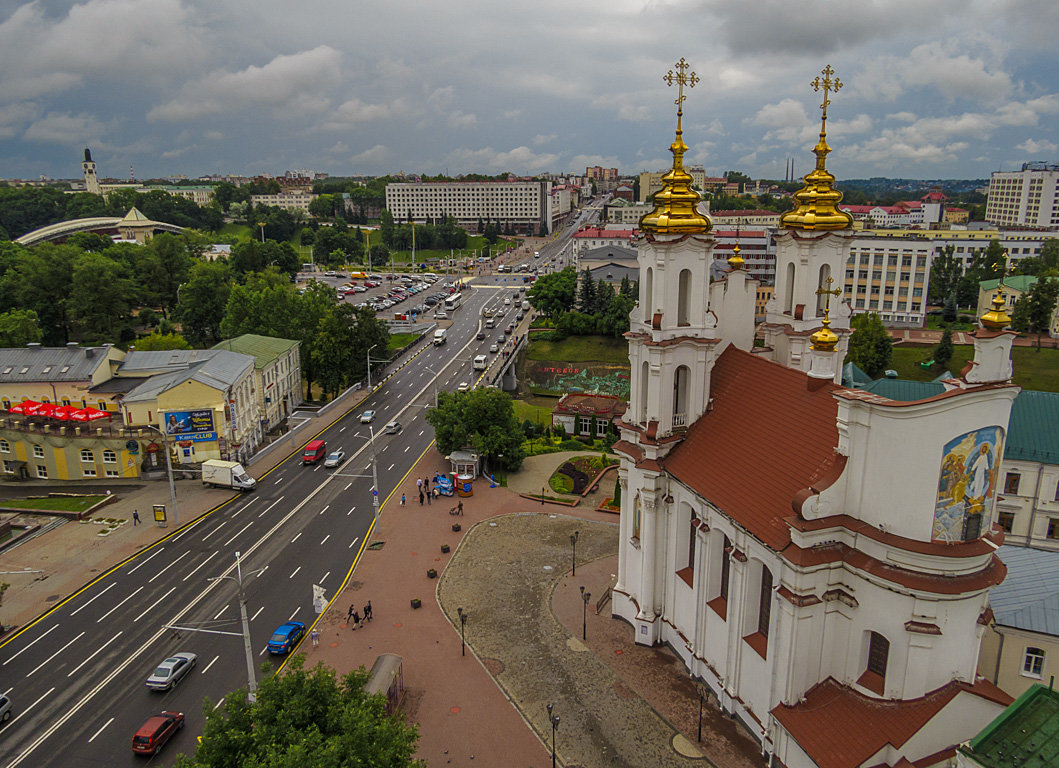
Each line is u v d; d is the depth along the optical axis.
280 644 56.03
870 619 37.72
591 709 48.88
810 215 56.34
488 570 69.38
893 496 36.66
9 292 169.00
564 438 114.94
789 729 39.03
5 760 45.88
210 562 71.75
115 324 174.50
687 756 44.06
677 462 52.56
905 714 36.31
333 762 30.61
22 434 93.19
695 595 50.81
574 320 178.12
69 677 54.19
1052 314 155.00
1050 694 29.27
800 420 45.50
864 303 189.62
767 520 42.19
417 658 55.59
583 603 61.69
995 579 35.97
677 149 50.62
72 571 69.88
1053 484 65.94
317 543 75.88
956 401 34.44
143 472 94.06
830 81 55.66
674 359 52.38
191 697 51.91
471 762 44.59
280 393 123.25
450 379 144.75
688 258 50.91
